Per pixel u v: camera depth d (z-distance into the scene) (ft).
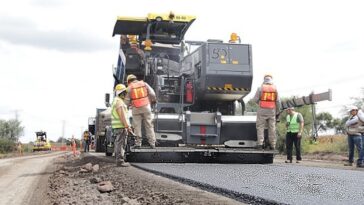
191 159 41.50
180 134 40.34
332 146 80.12
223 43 41.86
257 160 42.27
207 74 41.19
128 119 38.01
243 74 41.70
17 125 221.05
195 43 46.55
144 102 38.37
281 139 76.33
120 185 25.98
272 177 25.30
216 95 42.24
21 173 42.32
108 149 56.54
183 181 24.26
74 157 75.10
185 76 43.39
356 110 41.68
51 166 53.01
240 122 41.37
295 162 45.75
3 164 58.08
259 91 40.70
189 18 50.26
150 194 20.81
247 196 17.76
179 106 42.63
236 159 42.34
